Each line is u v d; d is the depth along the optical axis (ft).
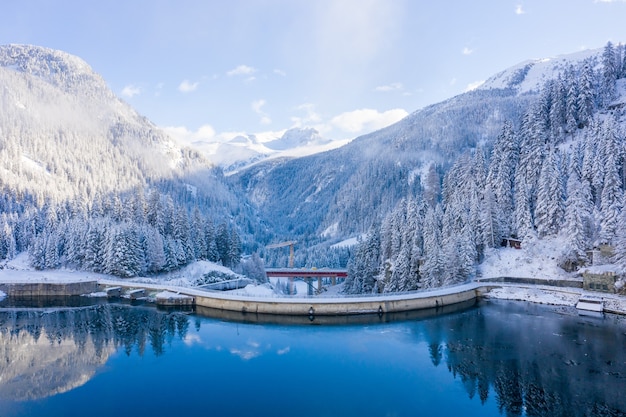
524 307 268.00
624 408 127.75
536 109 426.51
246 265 453.17
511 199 364.58
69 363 172.14
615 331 208.64
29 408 131.34
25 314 265.75
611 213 282.15
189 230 426.51
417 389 143.84
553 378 150.82
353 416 125.49
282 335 210.38
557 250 308.60
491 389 142.92
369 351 183.62
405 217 393.09
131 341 202.69
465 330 216.33
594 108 432.25
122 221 414.21
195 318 250.16
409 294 270.67
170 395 140.87
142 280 351.05
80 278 344.90
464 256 314.55
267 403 134.51
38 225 464.24
